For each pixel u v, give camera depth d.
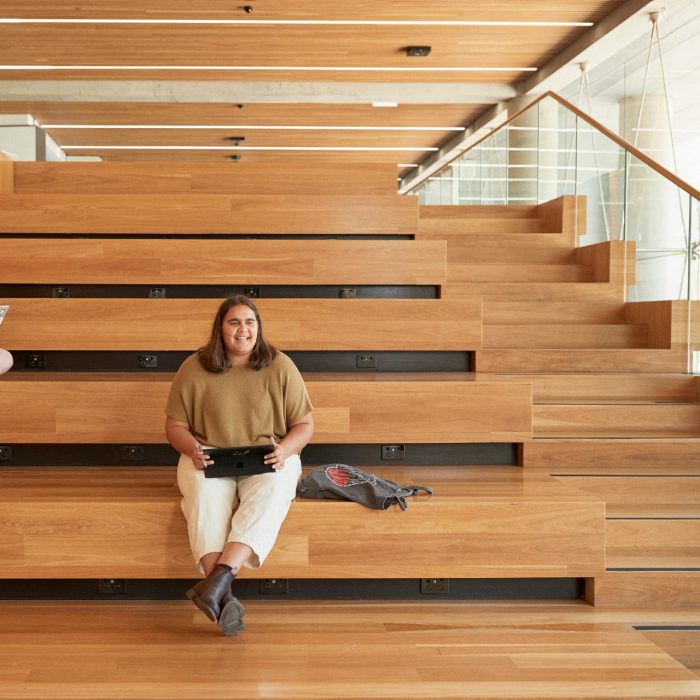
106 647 2.39
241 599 2.81
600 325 4.69
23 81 9.46
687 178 7.18
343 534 2.76
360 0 7.03
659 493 3.39
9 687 2.12
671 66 7.36
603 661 2.34
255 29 7.73
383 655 2.36
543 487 3.04
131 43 8.16
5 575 2.73
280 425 2.81
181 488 2.68
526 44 8.20
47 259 4.40
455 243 5.59
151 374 3.84
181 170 5.34
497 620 2.66
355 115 11.01
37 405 3.35
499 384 3.44
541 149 6.83
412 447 3.48
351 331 4.05
